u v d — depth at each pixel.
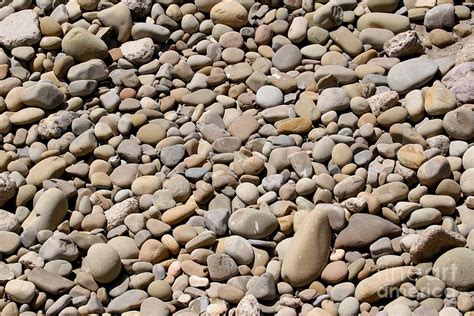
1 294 1.68
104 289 1.68
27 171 1.86
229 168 1.83
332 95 1.88
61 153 1.88
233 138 1.86
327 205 1.73
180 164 1.84
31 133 1.90
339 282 1.66
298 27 1.99
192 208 1.77
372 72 1.92
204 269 1.69
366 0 2.03
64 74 1.99
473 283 1.63
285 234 1.73
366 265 1.67
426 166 1.74
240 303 1.62
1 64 2.00
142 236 1.74
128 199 1.79
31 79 1.99
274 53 1.99
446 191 1.74
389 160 1.80
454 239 1.65
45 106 1.93
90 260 1.68
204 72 1.97
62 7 2.05
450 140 1.81
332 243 1.71
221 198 1.78
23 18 2.03
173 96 1.95
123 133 1.89
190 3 2.07
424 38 1.98
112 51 2.02
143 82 1.97
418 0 2.01
